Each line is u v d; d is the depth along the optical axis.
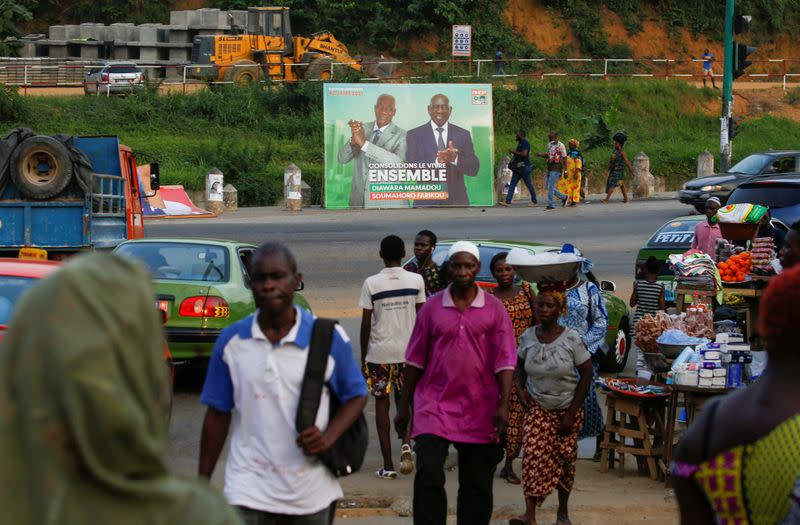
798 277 5.29
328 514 8.47
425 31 120.56
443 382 11.91
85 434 2.92
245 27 110.00
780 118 103.50
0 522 2.92
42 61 98.75
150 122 85.38
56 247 29.59
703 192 53.94
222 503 3.32
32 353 2.94
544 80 99.50
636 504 14.60
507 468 16.31
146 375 3.07
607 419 16.64
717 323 18.25
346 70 97.44
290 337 8.31
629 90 100.19
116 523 3.02
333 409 8.47
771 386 5.24
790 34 135.12
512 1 125.38
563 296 13.71
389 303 16.06
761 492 5.11
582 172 64.44
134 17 123.38
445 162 62.06
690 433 5.42
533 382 13.62
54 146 29.34
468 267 11.83
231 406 8.59
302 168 74.88
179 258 22.30
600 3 128.62
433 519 11.61
